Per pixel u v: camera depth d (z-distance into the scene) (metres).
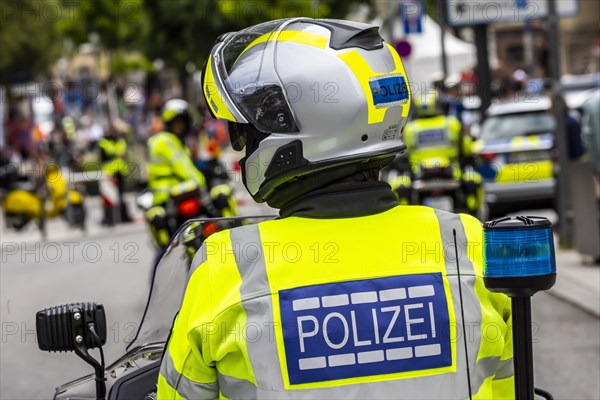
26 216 57.00
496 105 44.38
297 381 6.92
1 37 116.81
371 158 7.47
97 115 121.62
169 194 26.52
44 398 18.97
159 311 9.70
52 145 92.62
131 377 9.59
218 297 7.08
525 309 6.99
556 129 34.94
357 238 7.25
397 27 69.75
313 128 7.38
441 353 7.06
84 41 130.12
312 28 7.60
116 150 59.00
